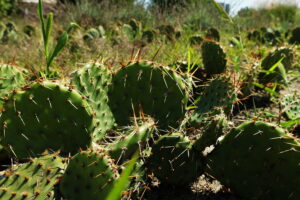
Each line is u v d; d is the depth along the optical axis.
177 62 0.65
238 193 0.34
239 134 0.33
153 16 1.89
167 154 0.33
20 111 0.36
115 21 1.97
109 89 0.42
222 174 0.34
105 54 0.85
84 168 0.28
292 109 0.54
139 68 0.41
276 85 0.68
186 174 0.34
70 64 0.81
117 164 0.31
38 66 0.79
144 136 0.31
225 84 0.48
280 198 0.32
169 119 0.42
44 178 0.30
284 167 0.31
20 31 1.55
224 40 1.36
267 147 0.32
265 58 0.70
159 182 0.38
